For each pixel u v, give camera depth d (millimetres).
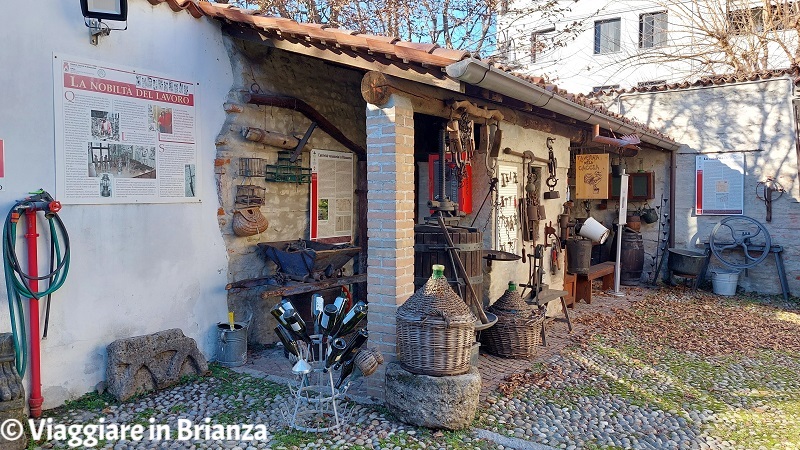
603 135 8719
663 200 10547
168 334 4844
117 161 4590
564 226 7758
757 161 9625
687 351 6238
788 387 5125
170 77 4977
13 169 3980
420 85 4496
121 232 4648
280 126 6023
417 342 3982
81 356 4398
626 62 16516
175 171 5039
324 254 5605
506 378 5117
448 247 5168
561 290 7328
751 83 9617
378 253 4379
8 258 3936
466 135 4977
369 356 4066
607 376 5320
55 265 4234
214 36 5375
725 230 9930
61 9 4207
